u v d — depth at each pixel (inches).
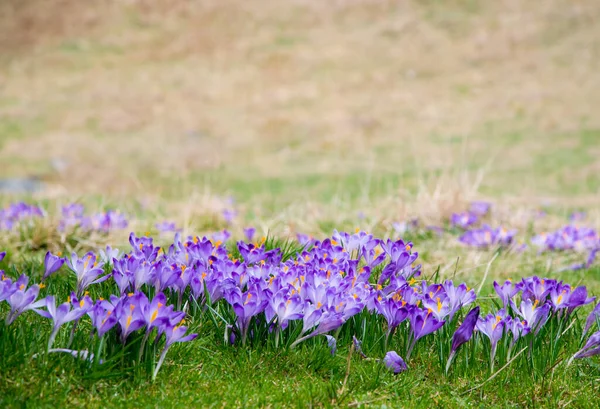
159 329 170.7
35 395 157.0
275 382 178.1
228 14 1784.0
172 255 224.5
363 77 1446.9
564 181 815.7
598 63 1476.4
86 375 163.6
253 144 1082.7
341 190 748.0
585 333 205.5
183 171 913.5
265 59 1561.3
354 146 1055.0
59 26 1726.1
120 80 1457.9
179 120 1222.9
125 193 727.1
